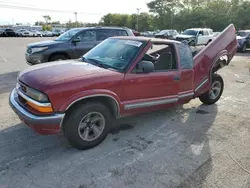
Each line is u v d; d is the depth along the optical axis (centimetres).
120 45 400
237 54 1688
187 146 360
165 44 409
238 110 529
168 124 439
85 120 326
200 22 5025
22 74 342
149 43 379
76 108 313
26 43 2244
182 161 319
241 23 4556
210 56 512
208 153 343
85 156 321
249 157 337
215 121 462
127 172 290
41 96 287
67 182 267
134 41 392
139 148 348
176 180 280
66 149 336
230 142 379
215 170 303
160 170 297
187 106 546
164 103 408
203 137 392
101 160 313
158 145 360
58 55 786
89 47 830
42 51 757
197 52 518
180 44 441
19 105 318
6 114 446
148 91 377
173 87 413
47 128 293
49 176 275
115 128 413
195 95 487
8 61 1111
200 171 299
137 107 370
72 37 805
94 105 324
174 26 5659
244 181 283
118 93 340
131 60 358
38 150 330
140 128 417
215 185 274
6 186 256
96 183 268
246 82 809
